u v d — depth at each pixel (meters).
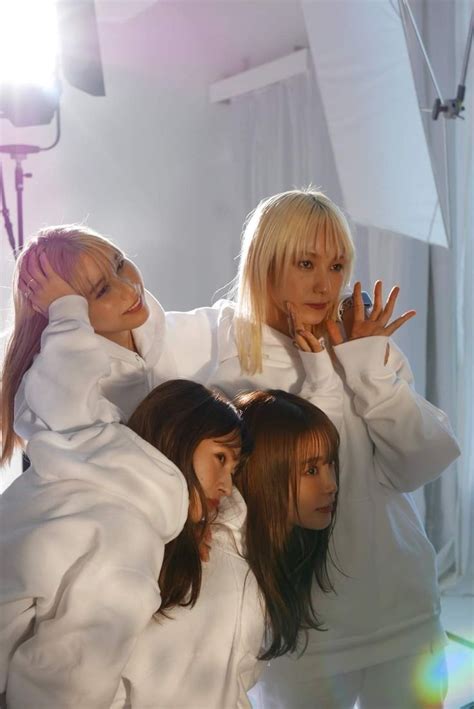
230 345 1.47
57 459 1.08
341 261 1.40
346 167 2.19
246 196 4.34
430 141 2.93
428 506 3.15
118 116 4.28
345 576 1.42
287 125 4.00
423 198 2.13
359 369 1.39
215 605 1.15
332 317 1.43
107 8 3.87
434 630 1.48
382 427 1.40
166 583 1.12
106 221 4.26
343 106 2.17
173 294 4.46
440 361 3.09
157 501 1.08
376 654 1.42
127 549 1.03
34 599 1.04
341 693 1.42
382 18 2.09
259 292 1.42
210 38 4.39
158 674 1.09
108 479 1.07
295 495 1.24
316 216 1.37
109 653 0.99
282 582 1.23
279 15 3.94
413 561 1.47
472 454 2.93
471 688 2.09
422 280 3.10
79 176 4.16
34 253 1.26
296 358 1.45
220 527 1.21
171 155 4.43
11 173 3.90
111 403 1.24
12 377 1.29
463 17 2.83
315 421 1.26
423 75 2.93
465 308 2.87
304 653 1.38
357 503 1.43
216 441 1.14
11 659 1.02
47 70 2.44
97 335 1.25
